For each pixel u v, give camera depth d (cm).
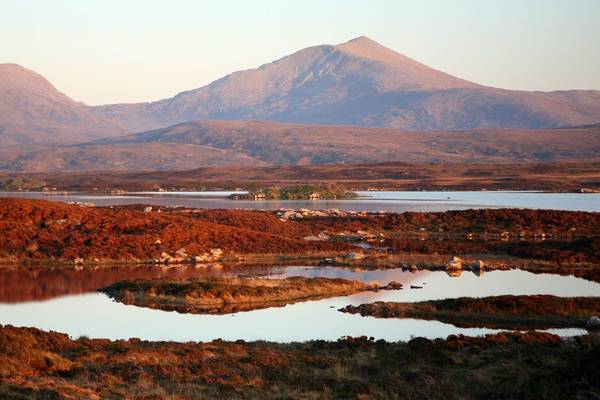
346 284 8212
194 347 5247
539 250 10706
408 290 8094
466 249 11119
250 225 13538
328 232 13338
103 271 9469
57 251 10462
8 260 10125
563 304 6756
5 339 4838
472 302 6806
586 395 3984
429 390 4241
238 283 8031
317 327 6262
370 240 12462
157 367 4662
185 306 7225
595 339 5206
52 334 5369
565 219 13950
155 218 12450
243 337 5916
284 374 4572
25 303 7419
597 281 8725
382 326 6291
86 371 4538
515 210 14962
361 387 4266
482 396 4131
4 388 3928
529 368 4600
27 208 12044
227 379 4459
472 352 4975
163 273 9281
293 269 9694
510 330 6122
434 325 6341
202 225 12050
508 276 9131
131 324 6419
